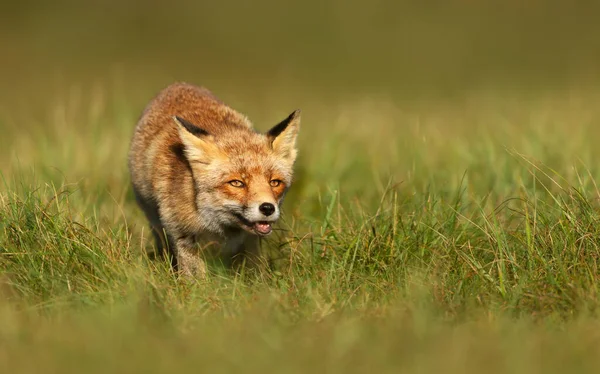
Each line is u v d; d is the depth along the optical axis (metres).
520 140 16.78
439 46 57.56
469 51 55.00
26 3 70.38
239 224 11.10
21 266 10.28
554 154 15.48
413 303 9.29
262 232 10.89
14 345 8.23
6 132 22.05
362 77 47.81
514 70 47.06
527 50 53.59
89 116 20.34
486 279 10.05
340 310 9.40
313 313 9.34
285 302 9.54
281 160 11.48
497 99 30.00
